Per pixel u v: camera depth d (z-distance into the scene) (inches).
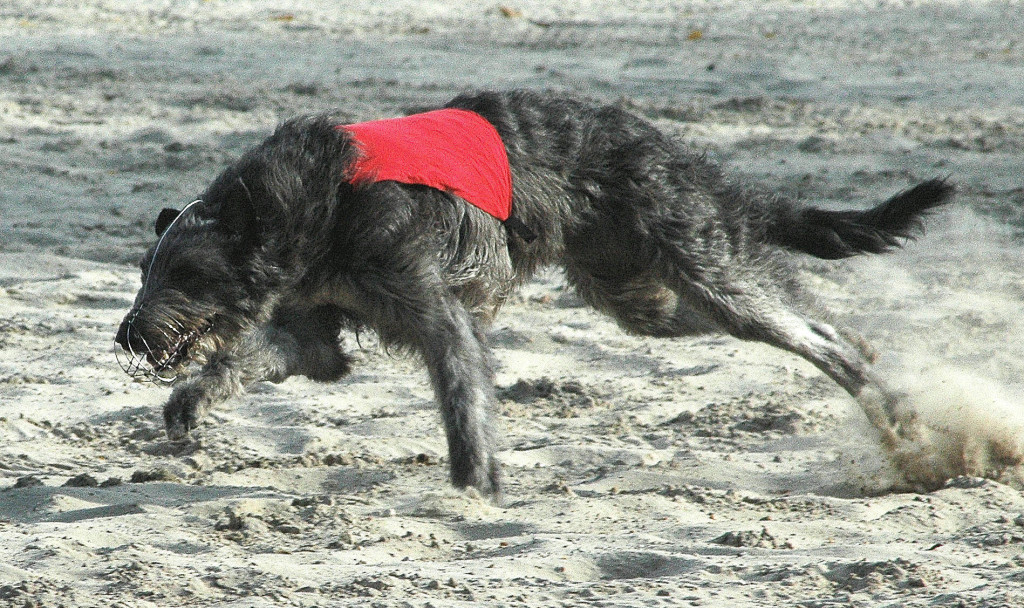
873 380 433.1
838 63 1284.4
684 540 306.3
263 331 411.8
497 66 1274.6
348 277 378.0
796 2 1875.0
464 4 1847.9
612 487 373.4
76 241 713.0
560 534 315.9
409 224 371.6
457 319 374.9
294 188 368.8
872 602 250.1
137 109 1066.7
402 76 1216.2
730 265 438.3
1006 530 301.0
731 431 436.5
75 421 456.4
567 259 449.4
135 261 680.4
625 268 446.6
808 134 956.0
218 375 406.9
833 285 634.8
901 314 581.3
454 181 381.7
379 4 1825.8
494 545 306.0
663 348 549.3
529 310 610.5
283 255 371.2
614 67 1270.9
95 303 610.2
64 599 258.8
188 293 364.8
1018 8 1744.6
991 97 1102.4
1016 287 621.9
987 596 245.3
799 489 375.2
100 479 386.3
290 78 1211.9
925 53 1343.5
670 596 258.2
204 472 392.8
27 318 577.6
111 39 1440.7
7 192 806.5
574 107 425.7
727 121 1010.7
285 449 426.0
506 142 408.2
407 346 380.5
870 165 860.0
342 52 1371.8
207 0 1798.7
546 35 1520.7
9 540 309.0
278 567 281.1
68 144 935.7
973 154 884.0
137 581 270.2
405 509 346.0
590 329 577.6
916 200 461.1
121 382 499.2
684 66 1270.9
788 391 481.7
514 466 402.3
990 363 502.6
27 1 1733.5
